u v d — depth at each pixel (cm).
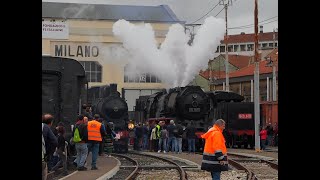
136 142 3356
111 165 2053
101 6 6316
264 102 4009
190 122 3234
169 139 3077
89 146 1880
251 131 3625
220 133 1216
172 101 3278
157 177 1803
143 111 3897
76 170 1830
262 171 1992
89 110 2092
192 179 1734
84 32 6062
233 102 3659
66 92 2030
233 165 2206
